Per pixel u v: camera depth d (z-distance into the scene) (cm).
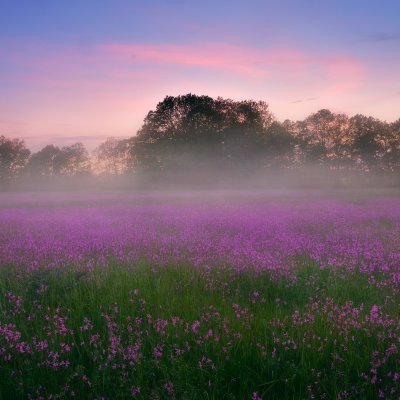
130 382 377
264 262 820
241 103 8575
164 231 1420
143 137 8306
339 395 343
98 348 441
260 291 661
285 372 385
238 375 393
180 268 801
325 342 441
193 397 348
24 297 625
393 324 482
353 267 789
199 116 8125
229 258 877
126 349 430
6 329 471
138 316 527
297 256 928
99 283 686
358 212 2067
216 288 666
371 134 9162
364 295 633
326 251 977
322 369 398
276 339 433
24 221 1830
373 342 444
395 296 620
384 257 882
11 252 998
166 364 408
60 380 387
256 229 1423
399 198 3441
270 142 8269
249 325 483
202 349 427
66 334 473
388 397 355
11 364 420
